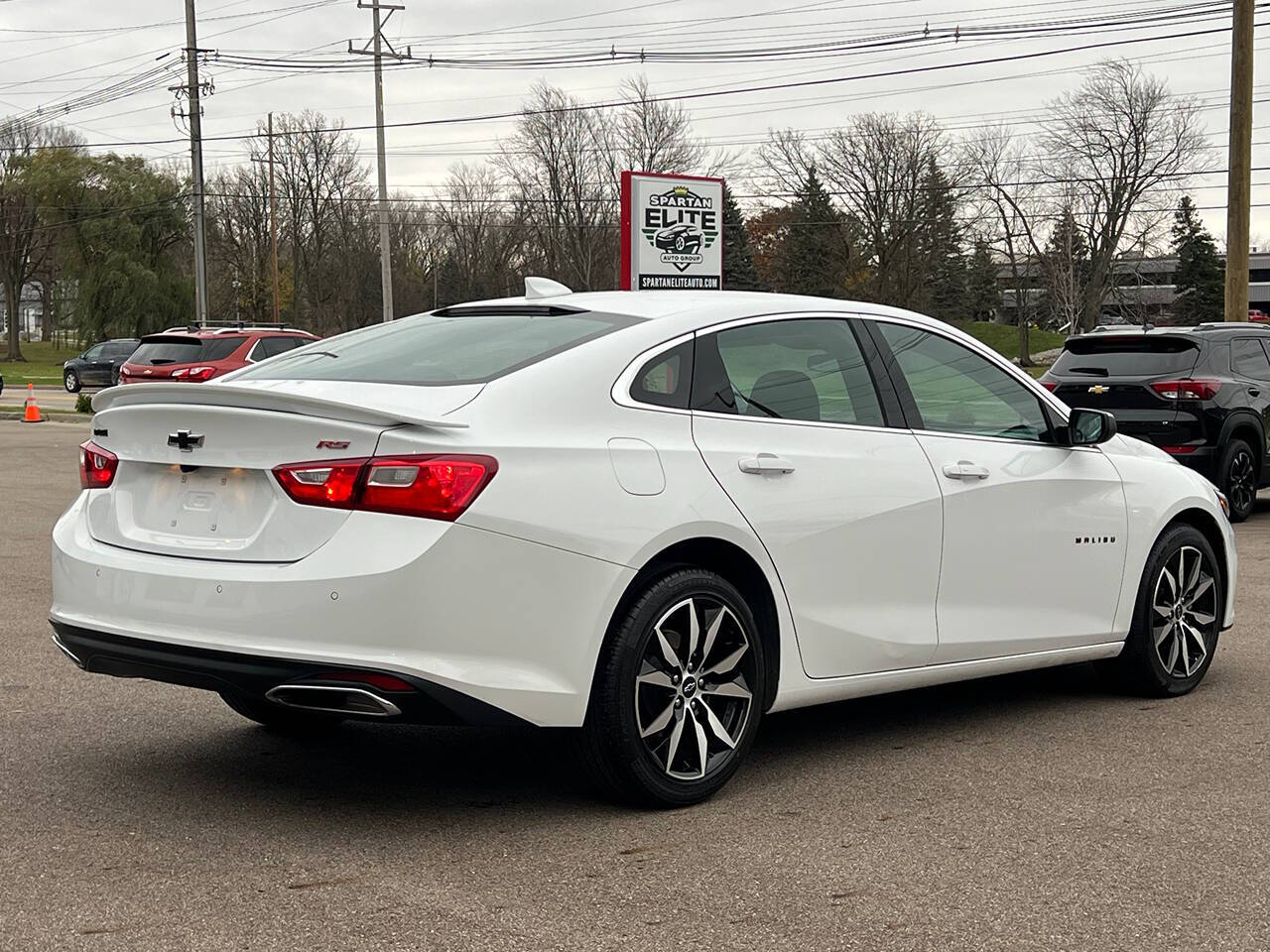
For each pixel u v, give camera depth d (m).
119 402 4.47
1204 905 3.57
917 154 73.81
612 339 4.46
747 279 90.81
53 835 4.10
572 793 4.56
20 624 7.42
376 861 3.88
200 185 40.03
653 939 3.32
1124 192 70.56
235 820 4.25
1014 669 5.47
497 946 3.28
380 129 42.75
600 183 82.88
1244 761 5.00
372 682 3.80
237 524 4.09
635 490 4.21
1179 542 6.06
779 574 4.58
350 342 5.03
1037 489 5.45
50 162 72.00
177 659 4.03
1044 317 101.50
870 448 4.93
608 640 4.20
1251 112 20.12
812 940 3.32
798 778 4.76
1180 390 12.47
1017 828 4.21
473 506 3.88
